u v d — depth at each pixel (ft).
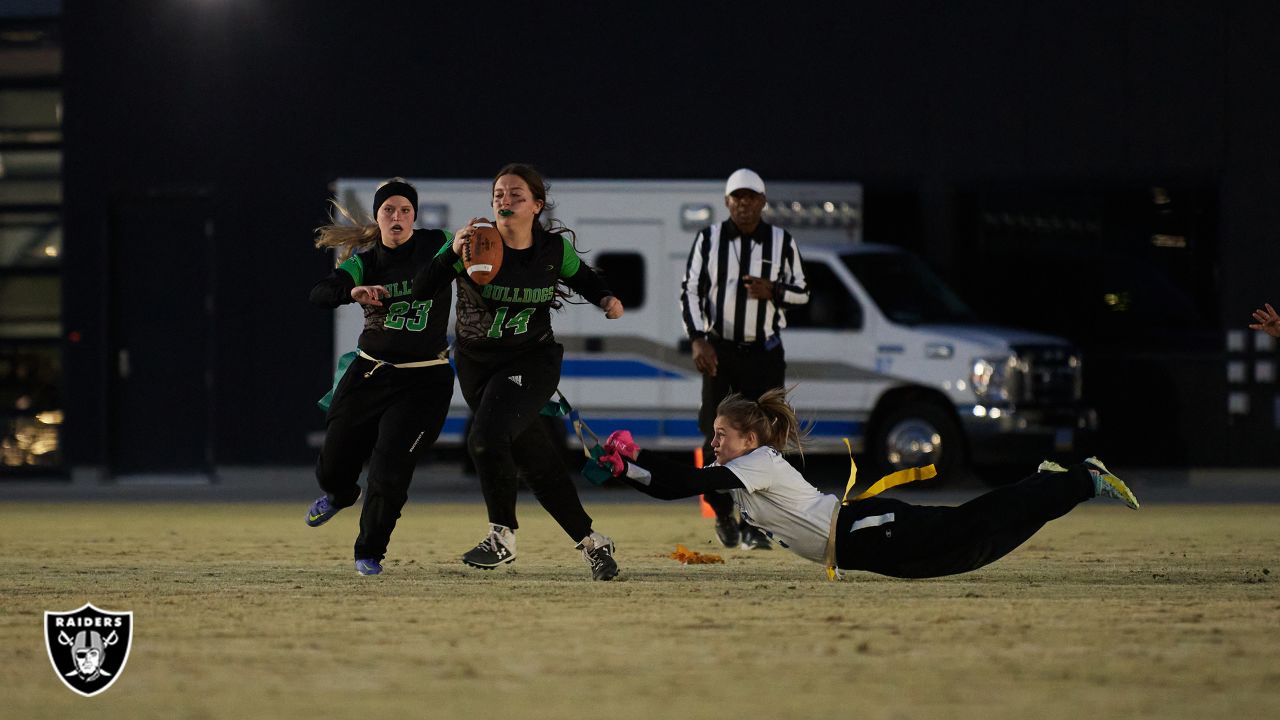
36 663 58.39
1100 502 157.28
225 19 202.28
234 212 201.98
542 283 78.43
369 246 81.76
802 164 201.77
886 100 201.77
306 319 200.75
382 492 83.05
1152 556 98.78
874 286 173.17
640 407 174.60
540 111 202.08
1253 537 114.42
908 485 170.30
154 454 201.36
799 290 99.66
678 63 201.57
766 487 73.10
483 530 123.03
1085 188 201.57
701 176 201.77
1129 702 49.96
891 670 55.42
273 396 200.75
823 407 171.94
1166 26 200.44
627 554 100.12
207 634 63.87
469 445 80.07
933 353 169.89
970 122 201.57
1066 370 171.01
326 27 202.08
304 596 76.23
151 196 202.28
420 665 56.59
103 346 201.36
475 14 202.08
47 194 206.49
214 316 201.57
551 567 90.58
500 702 50.01
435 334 82.53
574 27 202.08
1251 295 199.11
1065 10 200.95
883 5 201.36
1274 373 197.77
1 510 150.51
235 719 47.73
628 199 175.83
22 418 204.74
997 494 72.49
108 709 49.55
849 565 73.41
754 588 79.00
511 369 80.33
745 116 201.57
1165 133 200.64
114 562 95.91
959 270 201.98
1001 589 78.79
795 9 201.57
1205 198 201.16
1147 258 200.95
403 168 202.08
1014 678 53.93
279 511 148.56
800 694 51.19
